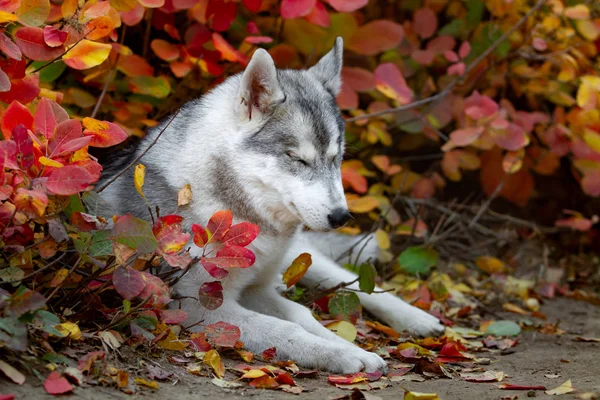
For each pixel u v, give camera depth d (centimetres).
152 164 408
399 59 630
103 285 339
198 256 376
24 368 284
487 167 682
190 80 525
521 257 683
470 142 570
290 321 413
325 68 451
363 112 599
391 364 385
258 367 341
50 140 324
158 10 515
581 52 650
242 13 578
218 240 341
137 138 511
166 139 413
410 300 528
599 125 627
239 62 523
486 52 582
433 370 372
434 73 678
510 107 626
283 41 593
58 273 322
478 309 554
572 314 563
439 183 658
